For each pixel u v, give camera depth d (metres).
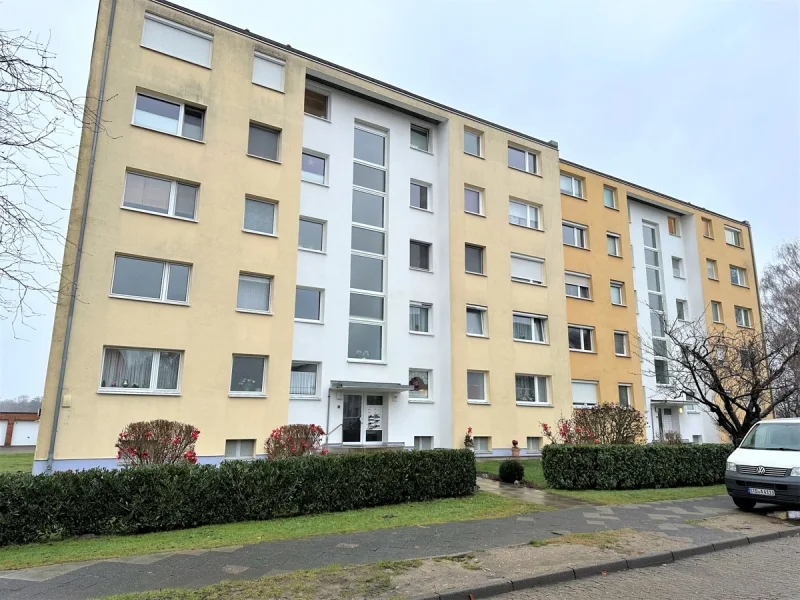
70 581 6.02
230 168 16.80
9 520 7.69
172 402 14.77
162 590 5.61
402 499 11.49
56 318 13.61
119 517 8.44
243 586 5.75
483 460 19.89
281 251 17.27
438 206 22.22
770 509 11.23
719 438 28.80
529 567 6.70
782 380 17.41
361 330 19.64
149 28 16.31
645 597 5.91
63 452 13.16
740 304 33.72
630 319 27.20
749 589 6.20
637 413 16.33
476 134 23.55
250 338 16.25
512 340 22.30
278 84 18.44
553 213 24.83
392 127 21.67
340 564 6.72
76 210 14.22
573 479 13.68
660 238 31.38
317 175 19.67
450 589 5.81
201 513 9.03
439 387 20.75
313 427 13.12
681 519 10.12
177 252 15.52
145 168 15.43
